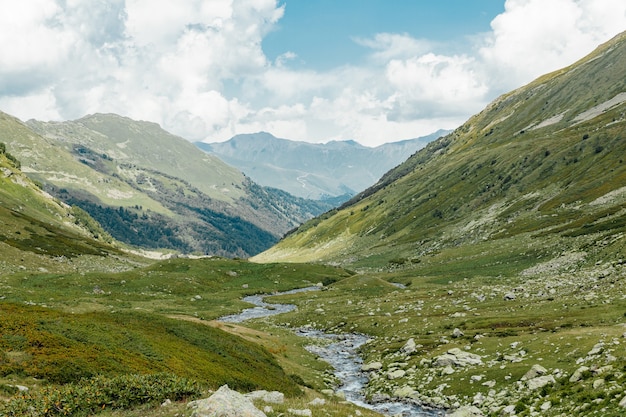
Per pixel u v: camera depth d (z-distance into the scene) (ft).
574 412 85.56
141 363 107.34
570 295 220.84
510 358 137.08
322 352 204.13
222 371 125.39
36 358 90.68
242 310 321.11
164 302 313.12
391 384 145.07
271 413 74.08
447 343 175.83
